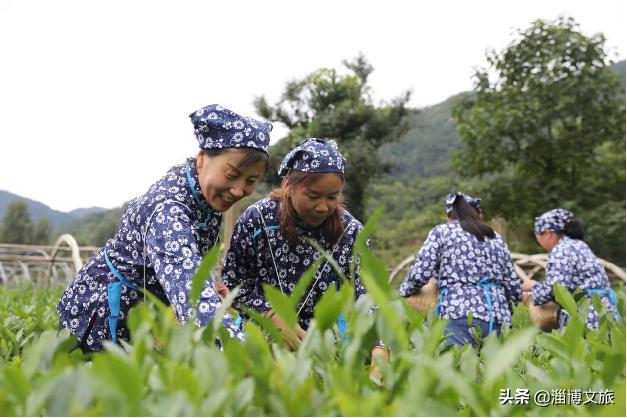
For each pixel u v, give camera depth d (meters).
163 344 1.05
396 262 18.53
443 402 0.86
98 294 2.17
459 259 3.64
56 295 6.95
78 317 2.20
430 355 0.87
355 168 19.11
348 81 20.89
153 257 1.86
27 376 0.95
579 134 13.47
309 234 2.53
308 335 0.97
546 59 13.15
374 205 22.09
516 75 13.63
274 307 0.96
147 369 0.95
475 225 3.71
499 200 13.46
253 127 1.98
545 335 1.20
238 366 0.96
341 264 2.57
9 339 2.37
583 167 13.63
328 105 21.08
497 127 13.35
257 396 0.91
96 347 2.18
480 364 1.43
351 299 1.06
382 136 21.05
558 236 4.48
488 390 0.86
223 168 1.96
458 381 0.80
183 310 1.68
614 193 13.80
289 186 2.39
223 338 1.27
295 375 0.91
